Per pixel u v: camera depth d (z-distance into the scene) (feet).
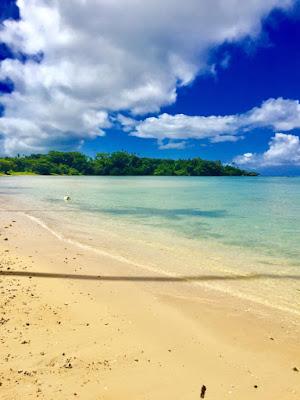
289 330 25.32
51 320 25.21
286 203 122.21
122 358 20.70
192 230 65.46
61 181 343.67
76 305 28.27
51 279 34.53
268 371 19.99
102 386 17.93
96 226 68.33
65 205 107.96
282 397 17.66
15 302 28.04
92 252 46.85
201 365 20.36
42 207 101.09
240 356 21.58
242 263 42.88
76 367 19.49
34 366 19.38
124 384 18.19
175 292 32.60
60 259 42.47
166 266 41.11
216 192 190.90
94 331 23.90
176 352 21.72
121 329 24.44
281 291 33.42
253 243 54.29
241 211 96.63
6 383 17.76
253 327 25.67
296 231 64.95
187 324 25.82
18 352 20.71
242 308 29.19
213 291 33.14
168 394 17.53
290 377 19.44
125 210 96.32
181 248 50.49
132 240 55.47
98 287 33.06
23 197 138.72
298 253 47.91
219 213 91.91
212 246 52.01
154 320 26.27
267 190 215.51
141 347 22.09
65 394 17.16
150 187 237.25
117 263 41.81
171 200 131.54
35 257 42.80
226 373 19.65
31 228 63.82
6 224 67.56
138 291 32.48
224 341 23.45
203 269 40.14
